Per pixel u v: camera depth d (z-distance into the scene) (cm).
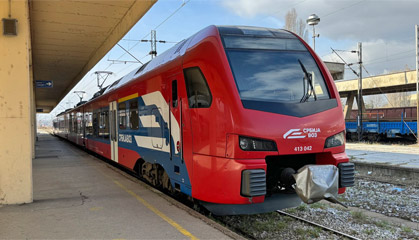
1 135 530
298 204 520
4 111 529
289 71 499
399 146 2055
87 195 625
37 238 396
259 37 517
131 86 805
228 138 436
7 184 540
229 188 434
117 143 945
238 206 471
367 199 751
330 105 494
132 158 805
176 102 559
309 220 579
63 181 784
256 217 570
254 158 432
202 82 484
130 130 818
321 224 557
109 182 765
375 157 1392
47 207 534
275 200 499
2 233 412
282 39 531
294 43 535
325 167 441
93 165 1085
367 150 1744
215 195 454
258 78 472
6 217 478
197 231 420
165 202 568
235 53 482
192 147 506
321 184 426
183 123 532
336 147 485
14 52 529
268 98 463
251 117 436
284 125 449
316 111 478
